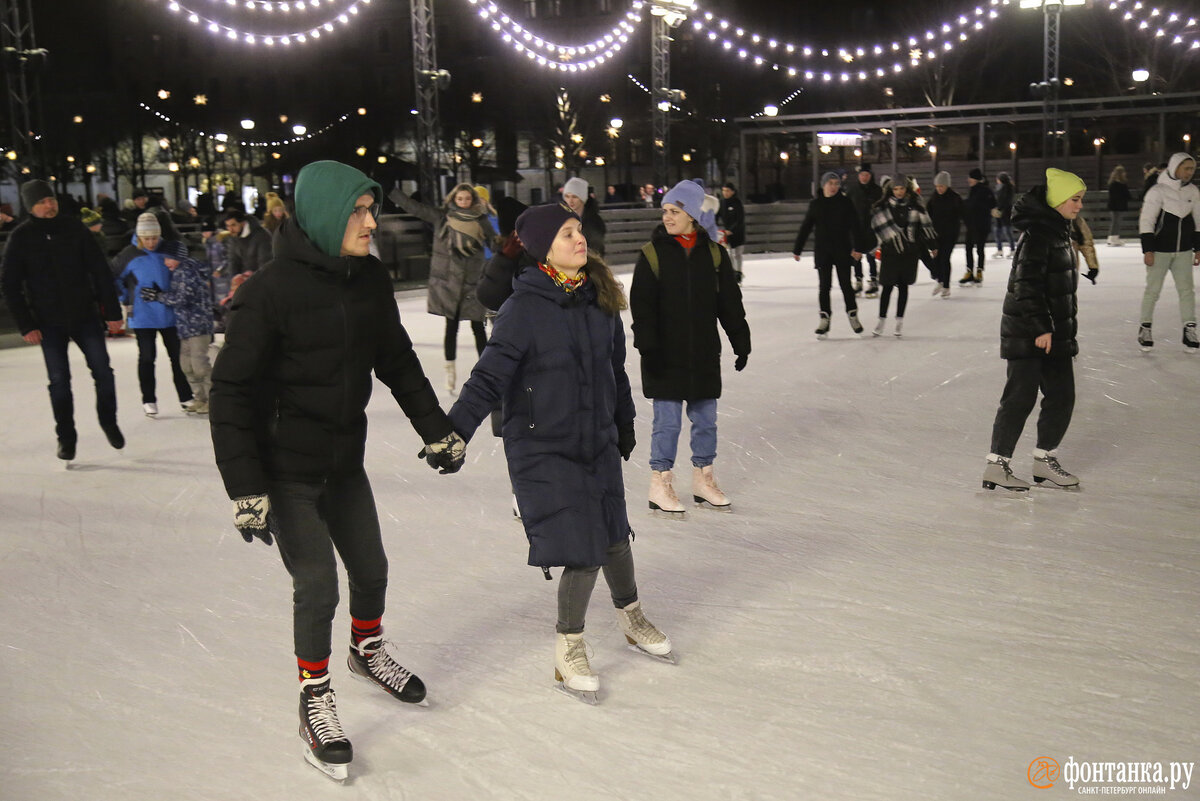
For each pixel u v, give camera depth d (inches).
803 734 124.8
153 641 155.4
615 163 2300.7
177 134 2060.8
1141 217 377.1
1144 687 134.6
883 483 232.1
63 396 255.8
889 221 435.8
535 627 158.9
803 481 235.3
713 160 2137.1
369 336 122.3
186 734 128.2
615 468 141.3
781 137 1424.7
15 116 694.5
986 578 173.6
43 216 253.8
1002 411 219.9
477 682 141.0
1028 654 144.7
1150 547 186.9
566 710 132.6
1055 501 215.6
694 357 208.5
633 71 2165.4
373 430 294.5
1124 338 410.6
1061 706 130.1
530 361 136.3
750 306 577.6
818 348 418.9
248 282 117.4
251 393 117.4
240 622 162.1
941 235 581.9
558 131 2153.1
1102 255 855.1
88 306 261.0
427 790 115.1
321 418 120.6
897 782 114.2
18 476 253.3
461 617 162.9
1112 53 1728.6
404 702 135.4
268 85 2554.1
